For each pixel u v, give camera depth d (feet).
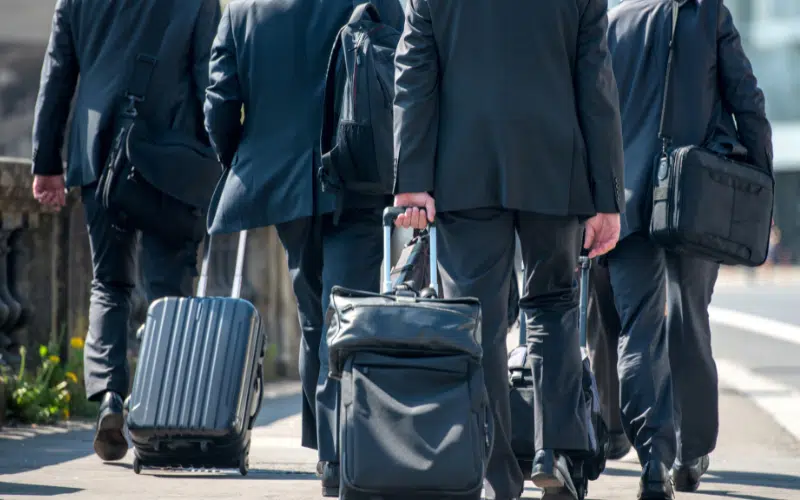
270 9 57.62
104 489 55.57
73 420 83.46
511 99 45.91
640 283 57.72
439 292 51.98
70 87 68.80
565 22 46.16
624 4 58.80
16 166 83.30
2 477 58.85
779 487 60.64
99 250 67.46
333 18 57.21
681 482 58.29
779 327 224.33
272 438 78.64
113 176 64.95
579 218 47.67
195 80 66.95
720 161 55.26
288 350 120.98
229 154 58.80
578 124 46.78
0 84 276.21
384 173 54.08
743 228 55.83
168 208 65.67
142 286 97.04
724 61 56.80
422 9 46.42
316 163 56.34
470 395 40.32
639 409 56.65
